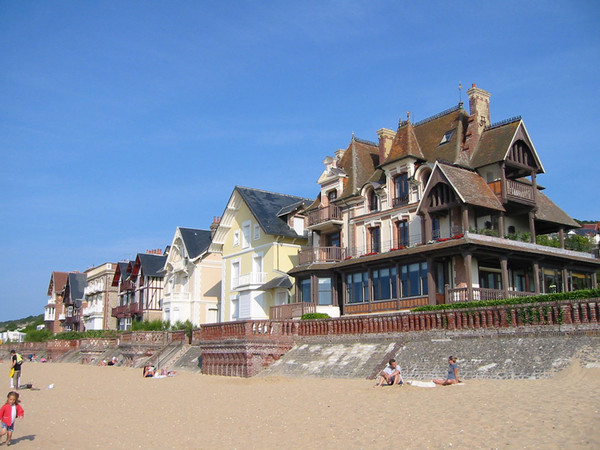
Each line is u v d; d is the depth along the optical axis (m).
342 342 29.84
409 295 33.56
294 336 32.91
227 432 16.84
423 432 14.25
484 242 29.06
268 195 50.41
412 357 25.05
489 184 33.47
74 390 29.67
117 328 77.19
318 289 40.31
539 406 15.11
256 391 24.61
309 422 16.94
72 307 96.19
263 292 45.28
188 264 58.44
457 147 35.09
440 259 32.66
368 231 38.91
